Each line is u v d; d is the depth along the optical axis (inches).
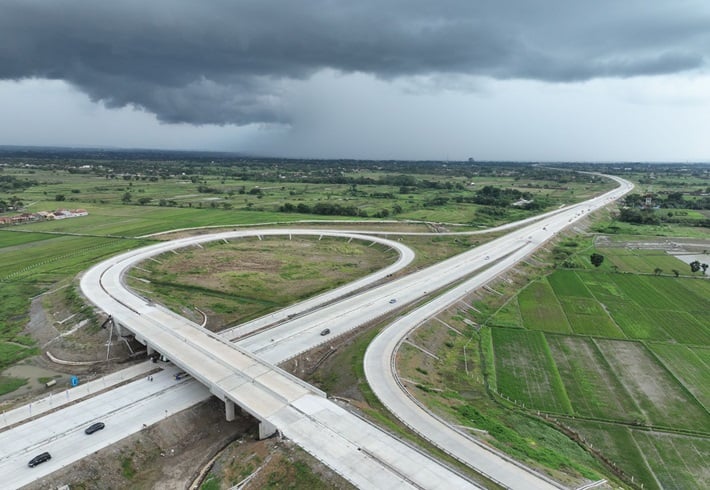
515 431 2876.5
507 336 4389.8
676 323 4758.9
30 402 2999.5
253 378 2952.8
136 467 2476.6
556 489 2215.8
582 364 3873.0
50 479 2256.4
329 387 3216.0
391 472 2185.0
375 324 4315.9
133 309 4210.1
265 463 2311.8
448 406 3048.7
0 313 4534.9
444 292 5162.4
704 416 3174.2
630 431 2997.0
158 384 3169.3
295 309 4707.2
